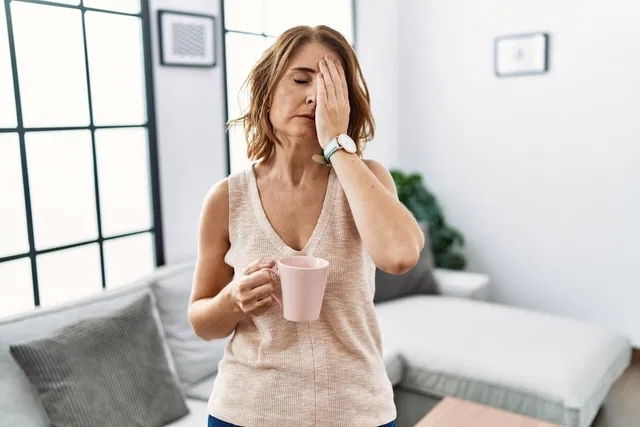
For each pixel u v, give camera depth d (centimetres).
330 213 93
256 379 93
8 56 196
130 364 191
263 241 95
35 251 209
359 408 91
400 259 85
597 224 338
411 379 251
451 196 392
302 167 96
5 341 179
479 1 363
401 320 283
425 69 391
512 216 369
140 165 244
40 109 207
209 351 231
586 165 338
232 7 278
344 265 92
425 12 386
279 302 89
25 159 204
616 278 336
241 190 98
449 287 330
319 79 91
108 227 234
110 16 226
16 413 170
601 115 329
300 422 90
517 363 233
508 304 378
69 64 214
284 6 310
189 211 264
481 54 367
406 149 409
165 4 242
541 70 343
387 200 88
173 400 196
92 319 191
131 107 238
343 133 91
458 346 250
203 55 259
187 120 258
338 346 92
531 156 356
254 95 96
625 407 280
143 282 225
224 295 93
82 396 176
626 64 317
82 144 222
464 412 202
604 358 246
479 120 373
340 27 352
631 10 312
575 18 330
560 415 216
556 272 356
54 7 208
